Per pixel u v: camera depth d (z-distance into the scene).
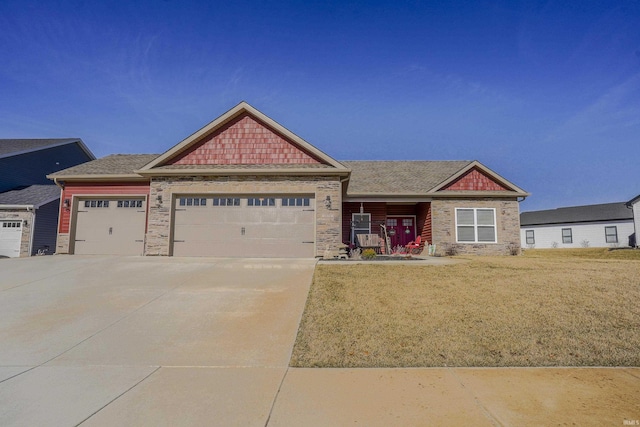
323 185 13.77
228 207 13.89
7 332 5.59
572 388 3.78
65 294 7.69
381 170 21.17
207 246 13.77
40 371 4.27
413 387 3.83
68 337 5.40
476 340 5.14
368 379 4.04
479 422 3.10
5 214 20.38
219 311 6.54
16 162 23.77
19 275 9.55
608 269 9.98
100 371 4.28
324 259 12.69
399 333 5.42
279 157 14.62
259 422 3.12
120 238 16.00
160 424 3.08
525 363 4.45
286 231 13.66
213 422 3.12
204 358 4.68
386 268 10.24
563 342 5.05
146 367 4.40
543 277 8.88
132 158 19.34
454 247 17.47
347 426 3.05
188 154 14.72
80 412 3.29
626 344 4.96
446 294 7.41
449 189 17.98
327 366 4.42
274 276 9.22
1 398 3.57
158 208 13.92
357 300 7.04
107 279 9.03
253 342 5.20
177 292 7.77
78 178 16.22
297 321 6.02
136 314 6.41
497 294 7.38
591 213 34.44
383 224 18.91
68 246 16.00
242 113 14.90
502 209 17.81
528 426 3.02
